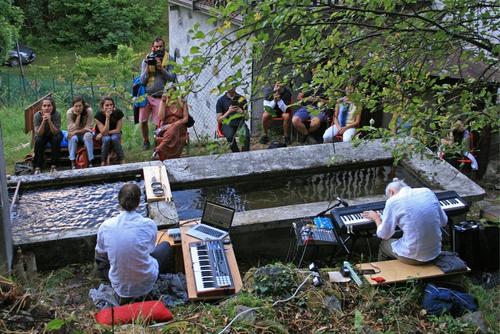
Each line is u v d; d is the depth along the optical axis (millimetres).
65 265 5426
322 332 3965
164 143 8070
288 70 3910
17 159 9609
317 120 8953
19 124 12422
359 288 4508
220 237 5164
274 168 6883
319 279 4488
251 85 3459
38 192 6387
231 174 6738
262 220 5672
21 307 3109
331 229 5273
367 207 5371
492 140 7594
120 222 4527
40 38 28125
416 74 4109
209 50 3244
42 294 4074
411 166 6891
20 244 5246
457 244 5305
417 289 4586
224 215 5297
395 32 3773
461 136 7020
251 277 4586
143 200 6188
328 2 3217
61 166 8430
